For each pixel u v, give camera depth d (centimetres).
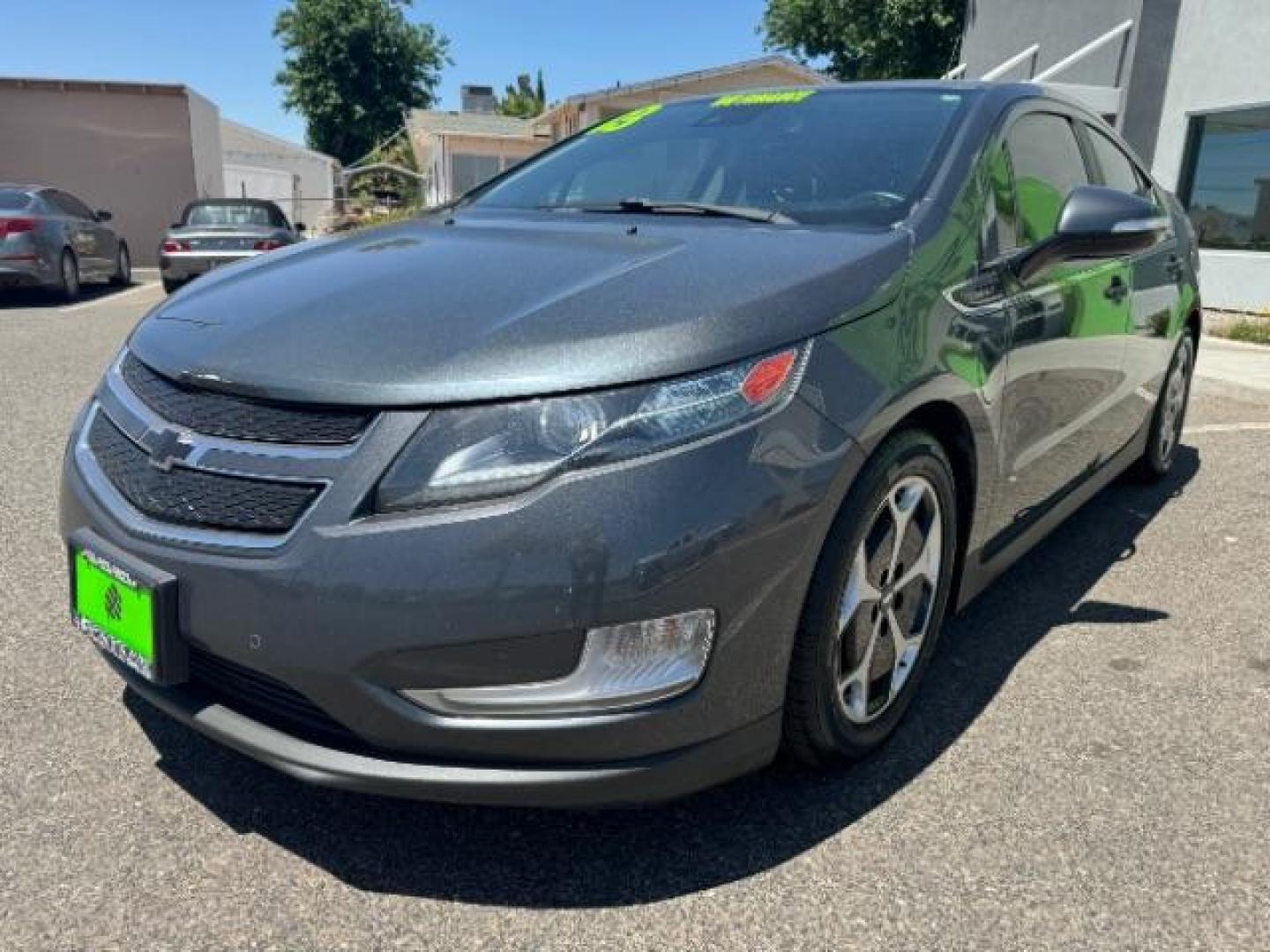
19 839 205
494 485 176
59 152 2075
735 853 206
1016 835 212
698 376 185
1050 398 289
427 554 173
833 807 220
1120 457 392
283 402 189
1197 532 400
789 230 247
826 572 201
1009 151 286
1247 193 1072
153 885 193
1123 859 204
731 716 192
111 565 201
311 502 182
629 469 176
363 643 176
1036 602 331
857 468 200
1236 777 234
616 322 190
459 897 193
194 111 2139
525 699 178
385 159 4272
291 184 3809
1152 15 1198
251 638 184
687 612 180
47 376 670
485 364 183
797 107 318
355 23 4553
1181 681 278
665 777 187
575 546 173
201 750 238
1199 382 683
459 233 272
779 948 181
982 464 250
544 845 208
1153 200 409
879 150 278
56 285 1177
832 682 213
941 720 257
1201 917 189
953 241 245
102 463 219
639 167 318
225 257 1304
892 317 215
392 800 221
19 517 387
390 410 181
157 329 235
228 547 186
